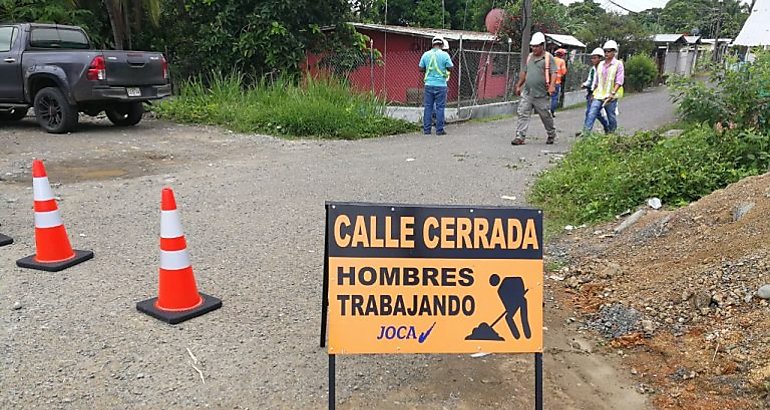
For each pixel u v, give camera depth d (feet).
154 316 13.70
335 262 10.01
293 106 43.93
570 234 20.22
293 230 20.21
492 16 90.22
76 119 39.06
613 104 38.58
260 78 55.67
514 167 30.99
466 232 10.27
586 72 87.10
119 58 38.65
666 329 12.93
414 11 116.06
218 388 11.14
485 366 12.10
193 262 17.15
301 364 11.98
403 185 26.76
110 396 10.82
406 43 73.67
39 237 16.62
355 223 10.05
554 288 15.80
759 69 23.72
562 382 11.57
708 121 24.07
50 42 40.47
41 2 52.65
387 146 38.42
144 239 19.10
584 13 152.87
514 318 10.34
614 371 11.93
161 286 13.91
